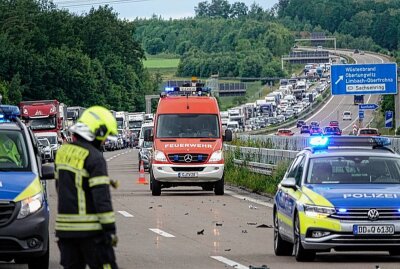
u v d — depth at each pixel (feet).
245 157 218.38
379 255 91.20
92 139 52.39
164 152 173.37
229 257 89.81
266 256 90.68
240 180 201.05
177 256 90.79
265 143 266.36
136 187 201.87
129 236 108.27
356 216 82.48
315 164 89.92
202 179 173.58
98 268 51.72
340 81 371.15
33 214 77.36
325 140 92.53
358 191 84.58
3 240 76.13
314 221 82.89
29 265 80.02
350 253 93.25
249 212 138.41
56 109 414.41
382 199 82.99
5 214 76.69
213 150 174.40
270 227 117.50
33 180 80.33
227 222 123.85
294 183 88.48
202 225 120.06
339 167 89.56
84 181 51.72
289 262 85.51
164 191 190.39
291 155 181.27
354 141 94.48
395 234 82.28
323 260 86.89
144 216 132.57
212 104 180.45
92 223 51.72
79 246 52.39
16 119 89.81
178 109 179.11
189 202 158.10
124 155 450.71
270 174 184.24
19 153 84.79
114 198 167.94
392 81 368.07
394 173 89.20
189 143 174.70
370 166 89.61
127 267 83.10
